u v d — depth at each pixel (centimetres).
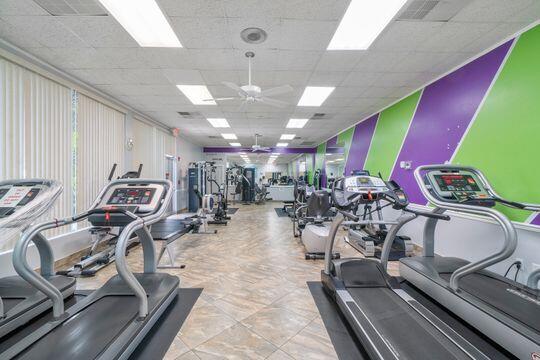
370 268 274
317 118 673
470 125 344
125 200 239
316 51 319
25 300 225
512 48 289
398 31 280
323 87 446
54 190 203
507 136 295
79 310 207
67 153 385
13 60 304
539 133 262
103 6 238
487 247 311
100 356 156
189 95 485
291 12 244
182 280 317
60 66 357
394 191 256
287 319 231
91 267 351
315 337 205
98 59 339
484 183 264
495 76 308
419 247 432
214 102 530
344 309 219
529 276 229
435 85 408
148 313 202
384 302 222
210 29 271
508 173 293
